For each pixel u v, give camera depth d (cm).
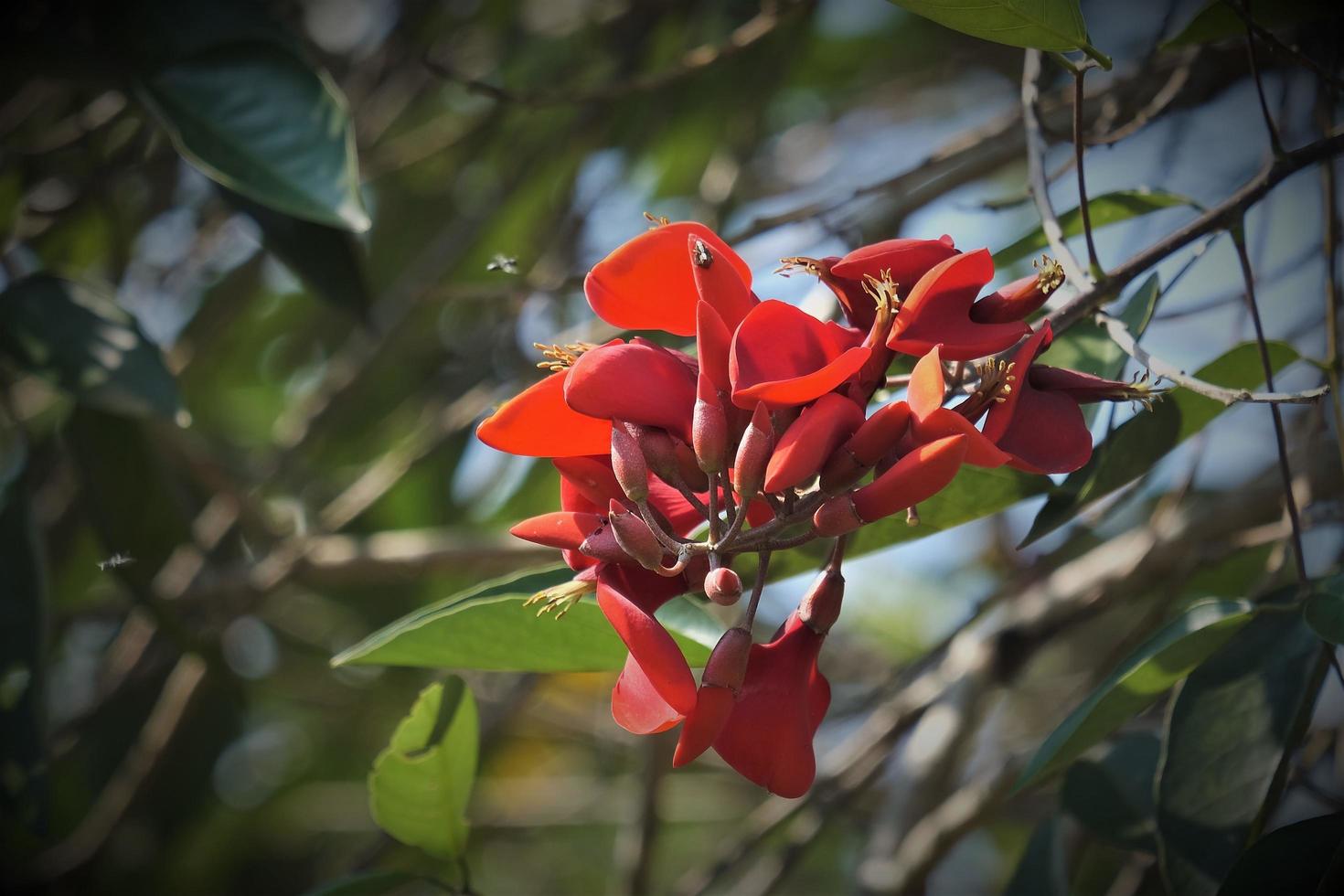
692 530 100
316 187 116
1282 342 110
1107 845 119
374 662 108
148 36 119
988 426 98
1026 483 109
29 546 121
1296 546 108
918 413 96
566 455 99
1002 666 142
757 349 97
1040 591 146
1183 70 118
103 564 122
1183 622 105
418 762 108
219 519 169
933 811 138
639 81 128
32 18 119
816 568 111
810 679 100
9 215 163
